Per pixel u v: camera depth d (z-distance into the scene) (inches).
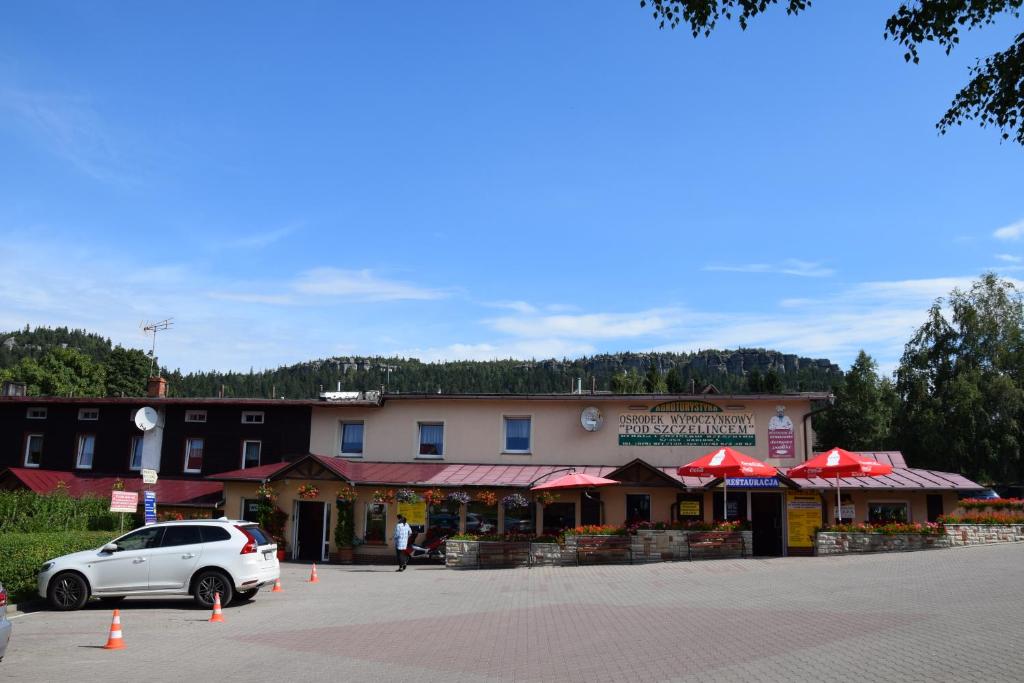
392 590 790.5
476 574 930.1
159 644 494.3
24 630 556.1
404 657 440.1
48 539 735.1
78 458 1453.0
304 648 473.4
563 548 993.5
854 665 383.6
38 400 1457.9
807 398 1222.9
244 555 672.4
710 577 783.7
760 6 494.9
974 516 988.6
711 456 1015.0
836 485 1077.8
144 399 1424.7
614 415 1277.1
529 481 1190.3
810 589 663.1
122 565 663.1
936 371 2070.6
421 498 1181.1
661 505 1178.6
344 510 1210.6
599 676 381.4
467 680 379.9
